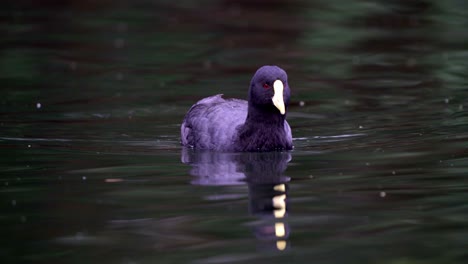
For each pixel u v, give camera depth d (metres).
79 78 19.16
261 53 21.97
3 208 9.62
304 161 11.93
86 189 10.43
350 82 18.45
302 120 15.20
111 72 19.84
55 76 19.36
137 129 14.56
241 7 29.30
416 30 24.33
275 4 29.31
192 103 16.62
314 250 8.10
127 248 8.25
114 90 17.86
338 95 17.22
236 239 8.48
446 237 8.45
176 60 21.27
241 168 11.56
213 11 28.80
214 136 13.02
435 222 8.95
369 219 9.06
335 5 28.50
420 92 17.22
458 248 8.09
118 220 9.14
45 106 16.31
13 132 14.14
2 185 10.66
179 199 9.92
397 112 15.48
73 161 12.09
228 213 9.33
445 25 24.86
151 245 8.33
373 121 14.84
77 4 30.73
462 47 21.80
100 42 23.77
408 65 20.03
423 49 21.80
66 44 23.48
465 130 13.66
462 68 19.44
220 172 11.34
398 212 9.30
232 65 20.50
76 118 15.31
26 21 27.31
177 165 11.82
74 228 8.88
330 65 20.33
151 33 25.23
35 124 14.80
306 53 21.91
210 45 23.22
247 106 13.70
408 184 10.43
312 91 17.64
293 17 26.98
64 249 8.23
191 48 22.88
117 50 22.67
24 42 23.75
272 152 12.66
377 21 25.84
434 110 15.48
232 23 26.56
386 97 16.86
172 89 17.95
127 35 24.88
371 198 9.86
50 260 7.93
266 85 12.39
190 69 20.09
